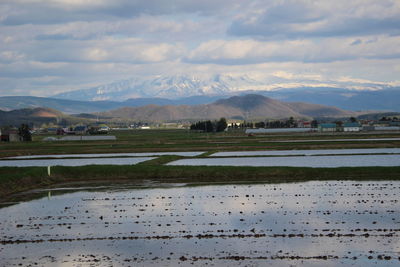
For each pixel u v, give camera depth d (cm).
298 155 11900
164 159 10756
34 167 8594
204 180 7750
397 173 7825
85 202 5984
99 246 4066
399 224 4575
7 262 3688
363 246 3922
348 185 6825
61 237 4359
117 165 8662
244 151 13875
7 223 4906
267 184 7119
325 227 4509
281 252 3806
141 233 4441
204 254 3797
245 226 4597
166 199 6066
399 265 3494
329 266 3494
